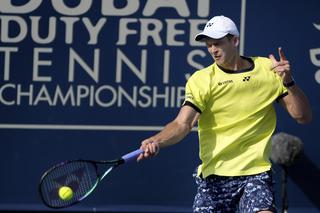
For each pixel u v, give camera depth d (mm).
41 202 22531
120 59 22141
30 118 22266
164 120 22312
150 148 16031
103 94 22219
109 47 22125
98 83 22188
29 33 22094
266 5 22062
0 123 22250
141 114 22281
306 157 22438
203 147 17266
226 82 16781
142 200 22484
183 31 22109
